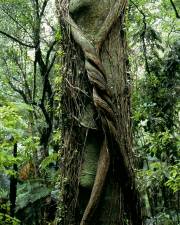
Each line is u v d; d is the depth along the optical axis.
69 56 2.96
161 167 4.95
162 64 5.62
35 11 6.44
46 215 5.89
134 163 2.92
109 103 2.75
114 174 2.78
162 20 6.61
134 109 5.31
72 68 2.95
